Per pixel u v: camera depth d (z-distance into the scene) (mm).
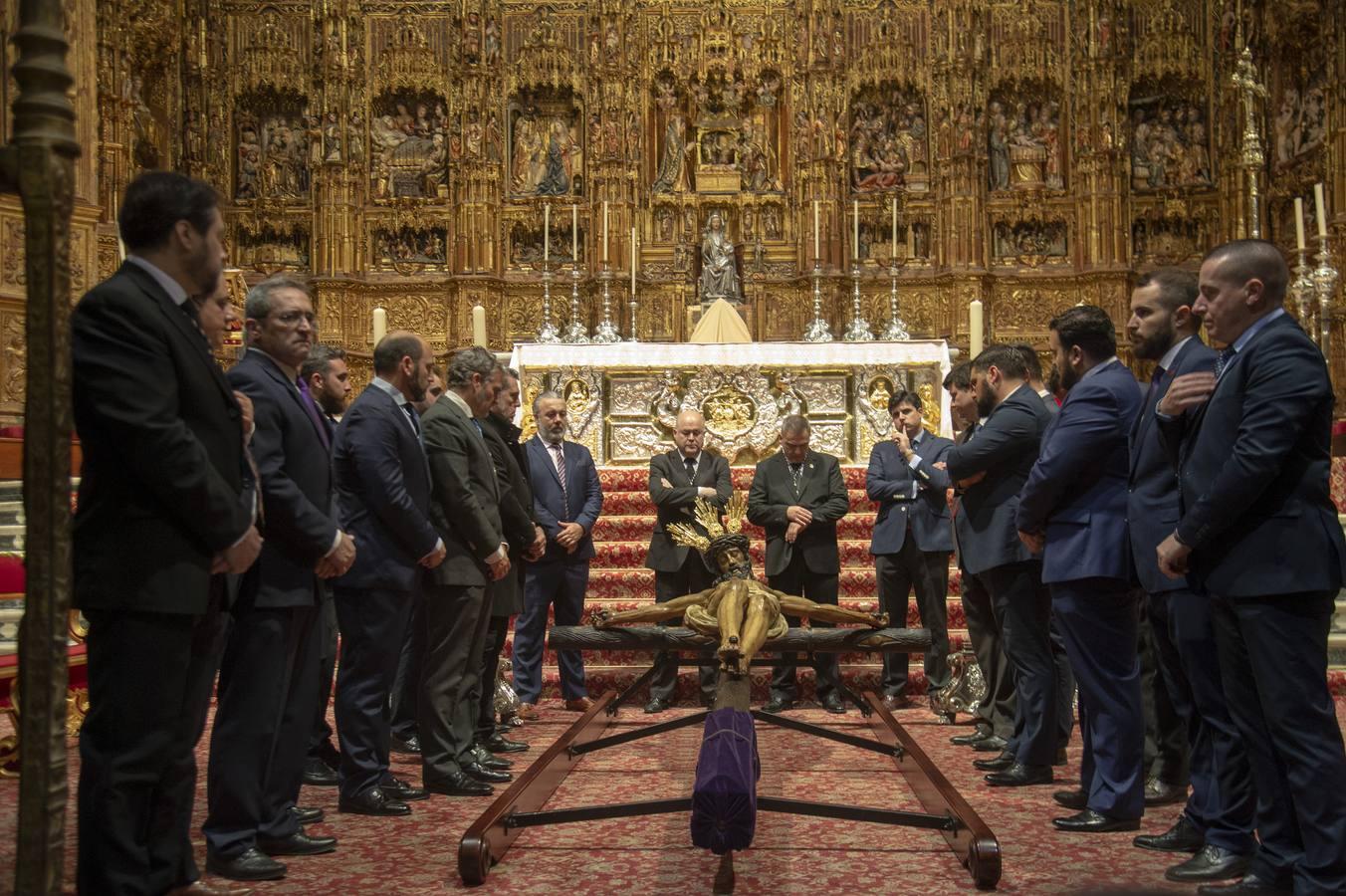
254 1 16734
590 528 7609
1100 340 4707
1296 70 15148
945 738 6496
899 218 16547
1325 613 3512
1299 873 3428
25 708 2521
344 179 16438
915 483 7418
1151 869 3924
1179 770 4953
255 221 16625
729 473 7840
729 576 5008
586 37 16672
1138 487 4172
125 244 3293
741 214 16672
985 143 16531
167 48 15945
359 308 16625
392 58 16641
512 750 6219
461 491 5160
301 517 3938
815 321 13406
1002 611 5367
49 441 2533
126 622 3115
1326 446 3529
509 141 16859
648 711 7371
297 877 3891
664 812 4246
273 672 3951
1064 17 16594
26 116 2547
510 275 16656
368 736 4801
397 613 4801
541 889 3758
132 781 3096
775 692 7457
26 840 2506
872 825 4566
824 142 16344
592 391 10766
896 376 10672
